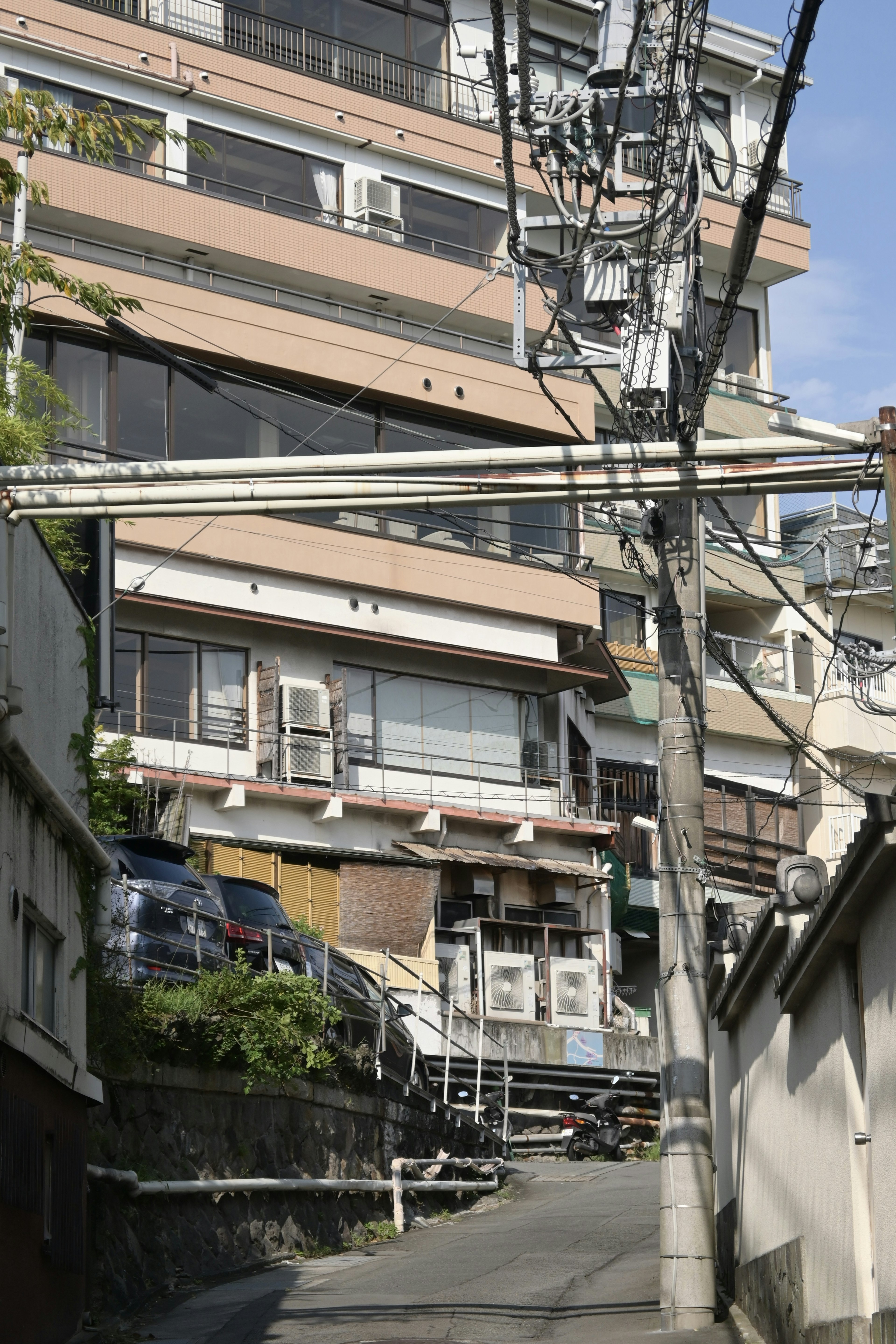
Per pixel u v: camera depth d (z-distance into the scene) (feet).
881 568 54.44
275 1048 53.62
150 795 92.79
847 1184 29.19
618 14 44.86
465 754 109.91
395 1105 66.44
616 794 126.21
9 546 36.29
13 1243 33.60
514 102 45.44
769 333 149.18
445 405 107.96
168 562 97.71
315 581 103.19
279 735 100.01
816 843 137.18
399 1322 41.24
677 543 47.50
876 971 26.71
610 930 115.44
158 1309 43.86
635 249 45.57
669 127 40.98
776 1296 36.63
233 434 100.27
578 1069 104.99
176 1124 50.31
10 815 35.70
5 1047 33.35
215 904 60.90
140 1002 50.06
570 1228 59.72
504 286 118.01
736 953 46.01
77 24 104.78
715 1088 53.11
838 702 138.00
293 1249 55.01
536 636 112.68
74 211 98.63
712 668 139.03
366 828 103.71
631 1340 39.27
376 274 111.45
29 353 93.45
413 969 100.83
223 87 110.11
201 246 103.60
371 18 121.60
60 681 43.62
